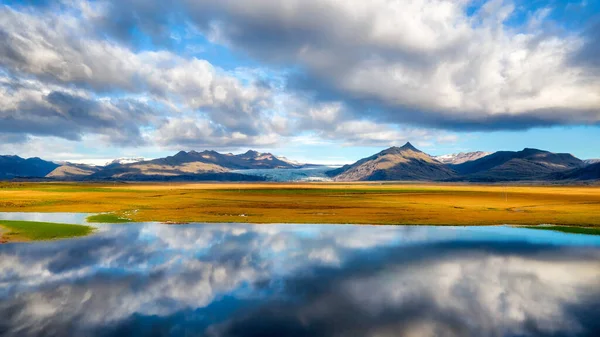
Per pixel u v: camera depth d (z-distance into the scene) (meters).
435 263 41.88
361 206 104.12
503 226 67.62
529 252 47.19
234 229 63.94
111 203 107.00
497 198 135.88
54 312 27.75
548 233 60.44
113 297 30.97
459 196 148.00
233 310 28.53
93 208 93.31
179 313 27.92
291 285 34.41
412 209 95.56
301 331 25.08
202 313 27.95
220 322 26.42
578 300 30.83
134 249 47.88
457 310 28.70
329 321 26.67
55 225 63.47
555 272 38.53
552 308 29.08
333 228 65.19
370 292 32.50
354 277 36.72
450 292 32.62
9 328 25.03
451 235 58.50
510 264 41.59
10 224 63.31
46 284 33.97
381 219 75.81
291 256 45.09
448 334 24.75
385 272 38.41
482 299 30.98
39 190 169.25
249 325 25.95
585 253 46.47
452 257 44.41
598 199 128.12
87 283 34.38
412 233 60.81
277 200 126.00
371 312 28.22
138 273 37.62
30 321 26.16
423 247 50.09
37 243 50.38
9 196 126.56
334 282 35.19
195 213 84.69
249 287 33.72
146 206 100.00
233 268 39.75
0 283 34.09
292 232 61.44
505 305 29.70
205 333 24.72
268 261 42.69
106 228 63.53
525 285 34.56
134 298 30.80
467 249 48.59
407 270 39.31
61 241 51.91
